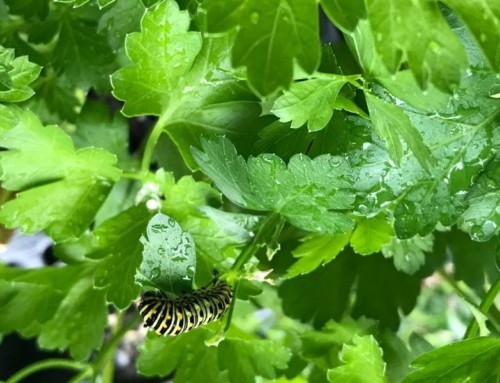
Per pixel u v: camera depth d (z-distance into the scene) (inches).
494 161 6.4
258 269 7.6
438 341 17.1
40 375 12.5
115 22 7.0
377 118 6.0
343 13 4.8
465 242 8.7
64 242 7.6
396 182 6.3
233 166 6.3
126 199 8.6
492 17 5.1
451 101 6.4
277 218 6.8
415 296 8.8
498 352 6.4
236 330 8.5
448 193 6.4
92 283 8.3
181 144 7.0
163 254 6.3
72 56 7.8
